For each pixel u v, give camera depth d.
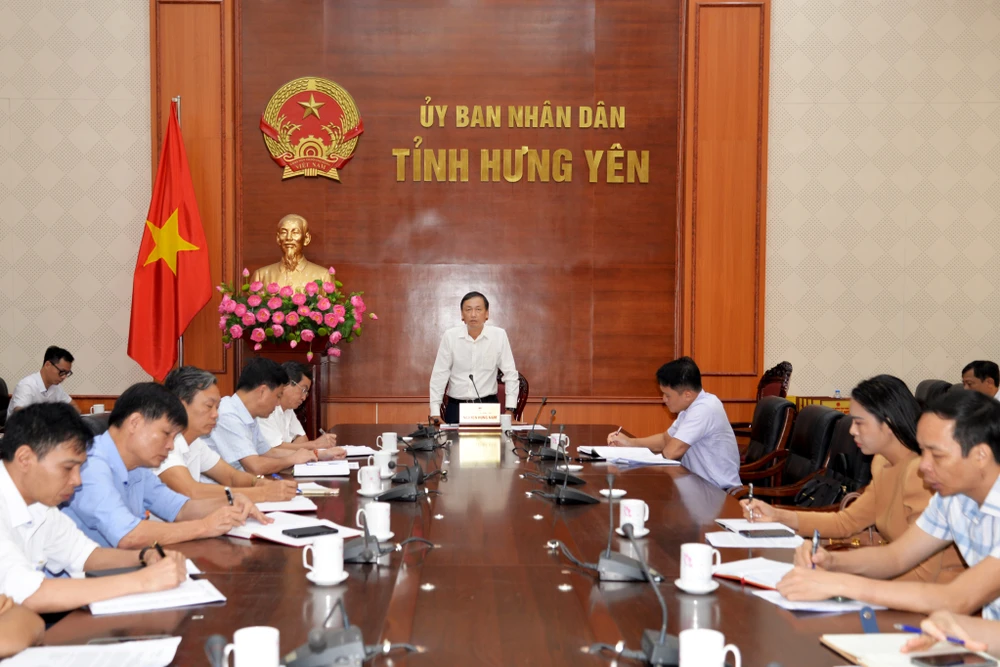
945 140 6.96
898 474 2.64
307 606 1.78
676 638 1.51
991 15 6.91
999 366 6.50
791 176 6.95
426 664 1.47
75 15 6.76
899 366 7.03
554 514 2.70
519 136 6.89
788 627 1.68
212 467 3.41
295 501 2.84
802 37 6.91
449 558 2.17
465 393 5.64
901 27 6.92
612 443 4.38
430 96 6.86
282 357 6.05
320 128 6.81
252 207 6.81
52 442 2.02
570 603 1.81
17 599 1.78
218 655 1.25
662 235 6.92
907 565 2.15
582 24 6.87
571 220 6.91
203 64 6.69
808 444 4.21
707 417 4.12
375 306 6.89
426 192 6.89
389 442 3.97
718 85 6.80
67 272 6.84
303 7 6.79
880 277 7.00
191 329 6.73
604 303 6.93
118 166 6.81
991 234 7.01
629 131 6.89
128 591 1.82
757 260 6.86
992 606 1.96
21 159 6.80
